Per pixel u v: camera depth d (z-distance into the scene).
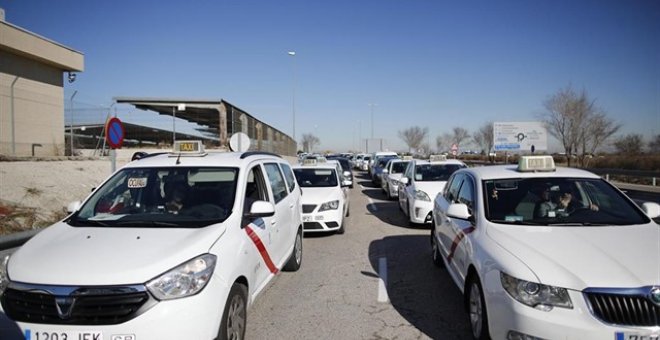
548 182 4.79
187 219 3.93
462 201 5.34
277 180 5.84
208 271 3.20
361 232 9.51
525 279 3.21
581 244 3.59
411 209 9.82
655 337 2.91
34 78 20.97
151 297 2.94
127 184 4.37
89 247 3.28
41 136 20.95
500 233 3.97
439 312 4.68
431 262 6.82
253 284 4.09
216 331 3.15
